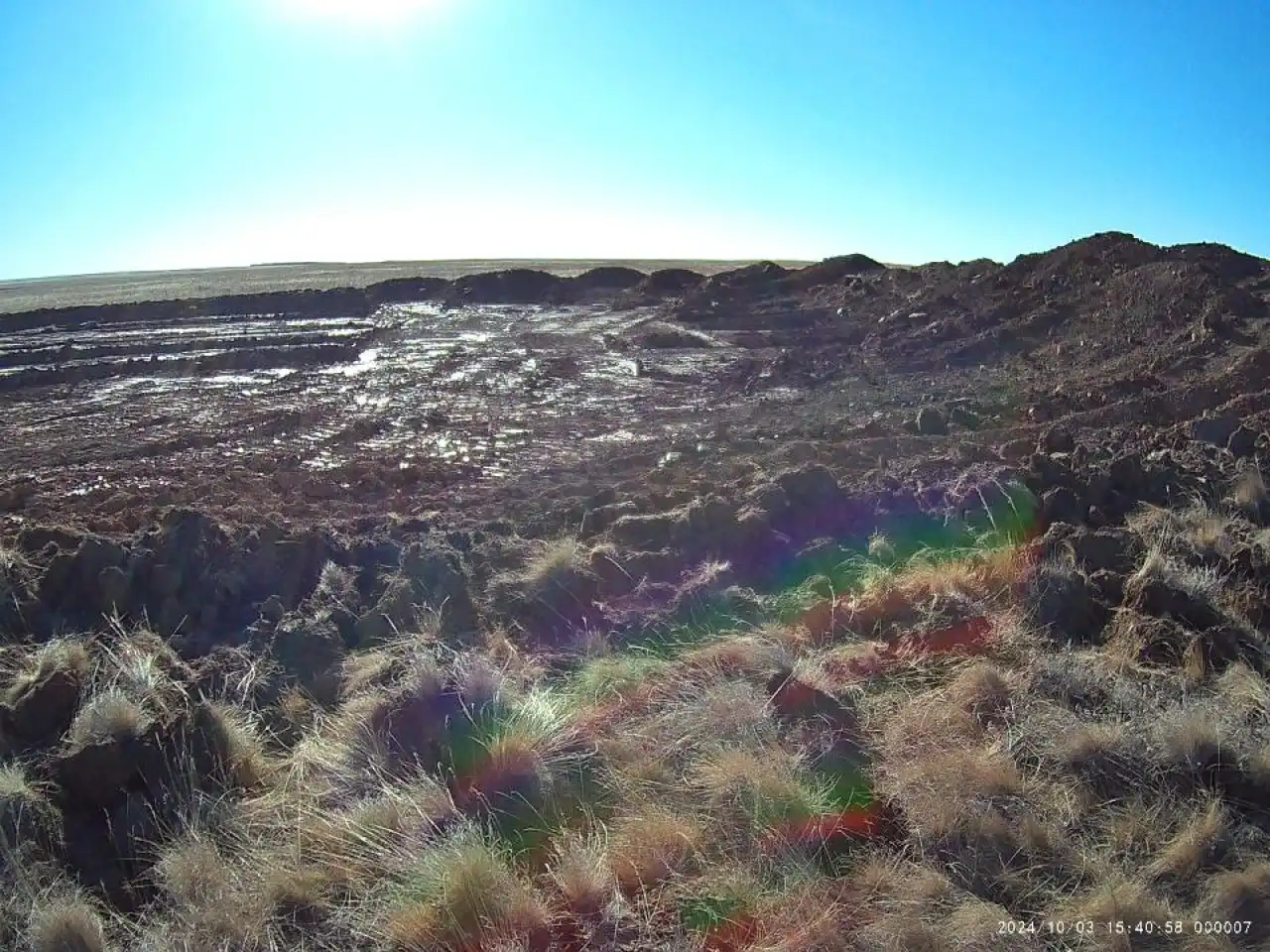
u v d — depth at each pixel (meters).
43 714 4.15
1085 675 4.54
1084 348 12.38
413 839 3.54
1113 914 3.15
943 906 3.21
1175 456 7.38
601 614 5.32
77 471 8.41
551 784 3.83
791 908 3.20
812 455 8.05
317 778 3.95
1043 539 5.68
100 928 3.14
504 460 8.70
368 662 4.73
